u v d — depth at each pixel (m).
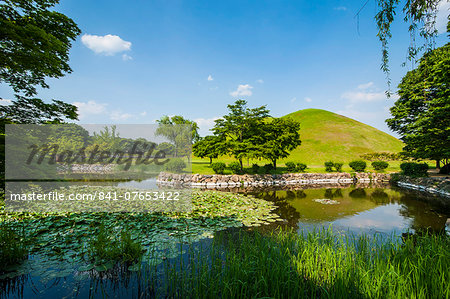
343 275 3.47
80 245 5.42
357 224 7.90
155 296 3.55
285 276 3.71
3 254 4.52
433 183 15.84
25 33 5.05
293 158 40.34
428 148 14.05
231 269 3.83
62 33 7.06
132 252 4.98
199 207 9.92
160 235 6.26
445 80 11.20
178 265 4.57
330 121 56.69
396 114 18.41
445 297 3.01
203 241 5.96
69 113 7.05
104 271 4.35
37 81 6.89
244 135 22.67
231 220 8.04
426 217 8.84
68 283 3.98
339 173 23.48
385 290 3.21
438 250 4.18
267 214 9.12
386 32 4.07
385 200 12.41
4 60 5.21
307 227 7.46
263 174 21.33
